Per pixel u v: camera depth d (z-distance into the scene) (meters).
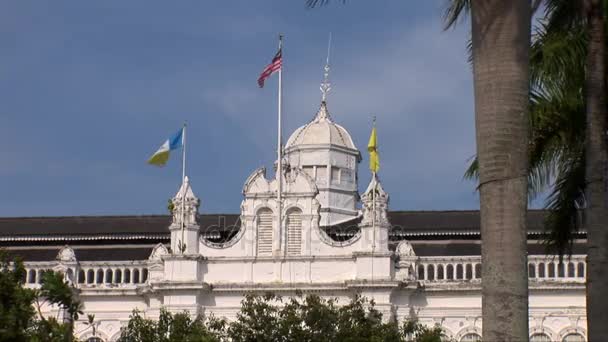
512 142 27.03
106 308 81.56
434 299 79.50
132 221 88.56
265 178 82.31
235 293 79.94
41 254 86.62
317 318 61.34
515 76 27.03
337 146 94.50
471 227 84.25
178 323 59.59
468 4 29.41
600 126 33.56
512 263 27.00
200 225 86.50
